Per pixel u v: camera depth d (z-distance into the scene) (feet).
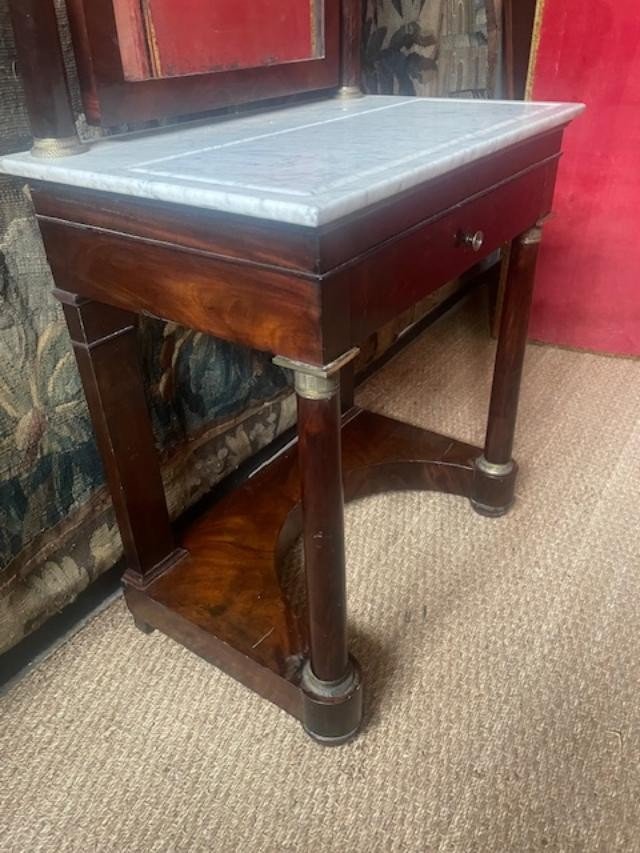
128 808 2.55
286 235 1.75
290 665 2.72
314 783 2.62
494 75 4.64
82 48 2.27
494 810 2.51
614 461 4.29
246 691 2.98
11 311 2.57
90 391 2.65
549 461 4.30
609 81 4.64
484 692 2.92
